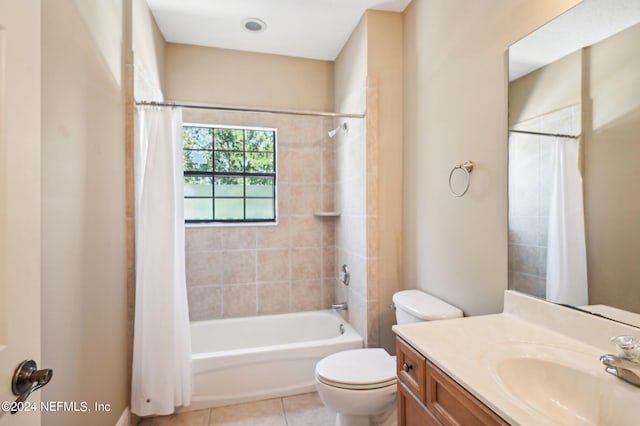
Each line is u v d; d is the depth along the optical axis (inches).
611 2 37.7
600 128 38.7
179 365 72.7
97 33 55.4
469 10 61.1
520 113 49.9
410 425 44.1
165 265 70.5
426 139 76.2
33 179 28.4
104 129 58.5
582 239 41.1
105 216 59.1
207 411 78.0
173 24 92.0
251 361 81.8
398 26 87.3
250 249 110.0
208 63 105.7
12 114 25.9
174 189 73.8
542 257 46.5
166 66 102.2
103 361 58.2
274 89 111.0
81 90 50.1
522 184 49.7
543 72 46.0
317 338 110.2
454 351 39.6
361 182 90.1
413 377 43.3
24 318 26.9
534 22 47.2
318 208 115.8
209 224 106.9
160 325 69.4
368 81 85.1
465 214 62.9
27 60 27.8
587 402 32.9
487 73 56.6
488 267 57.1
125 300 69.2
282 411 78.0
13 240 25.9
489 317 51.1
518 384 36.2
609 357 31.8
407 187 85.5
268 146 114.2
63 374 45.1
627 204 36.1
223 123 107.0
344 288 106.8
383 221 87.3
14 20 26.2
